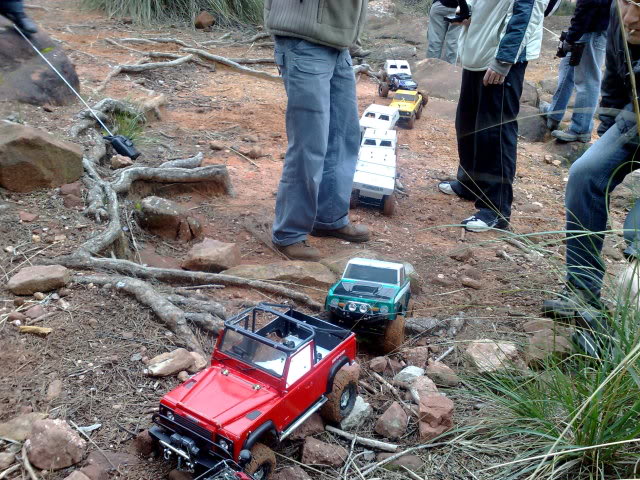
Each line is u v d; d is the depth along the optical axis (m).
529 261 5.91
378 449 3.42
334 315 4.17
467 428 3.52
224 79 11.24
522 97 10.55
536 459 3.27
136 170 6.16
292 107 5.04
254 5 14.62
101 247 4.88
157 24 13.80
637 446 3.23
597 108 4.49
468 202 7.43
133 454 3.14
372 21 17.97
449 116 10.57
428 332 4.54
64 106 7.32
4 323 3.90
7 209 5.12
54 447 2.99
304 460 3.23
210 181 6.69
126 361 3.76
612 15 4.15
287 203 5.40
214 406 2.97
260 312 4.42
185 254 5.57
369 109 8.20
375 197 6.74
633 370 3.12
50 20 13.24
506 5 5.81
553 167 9.04
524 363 4.10
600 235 4.34
